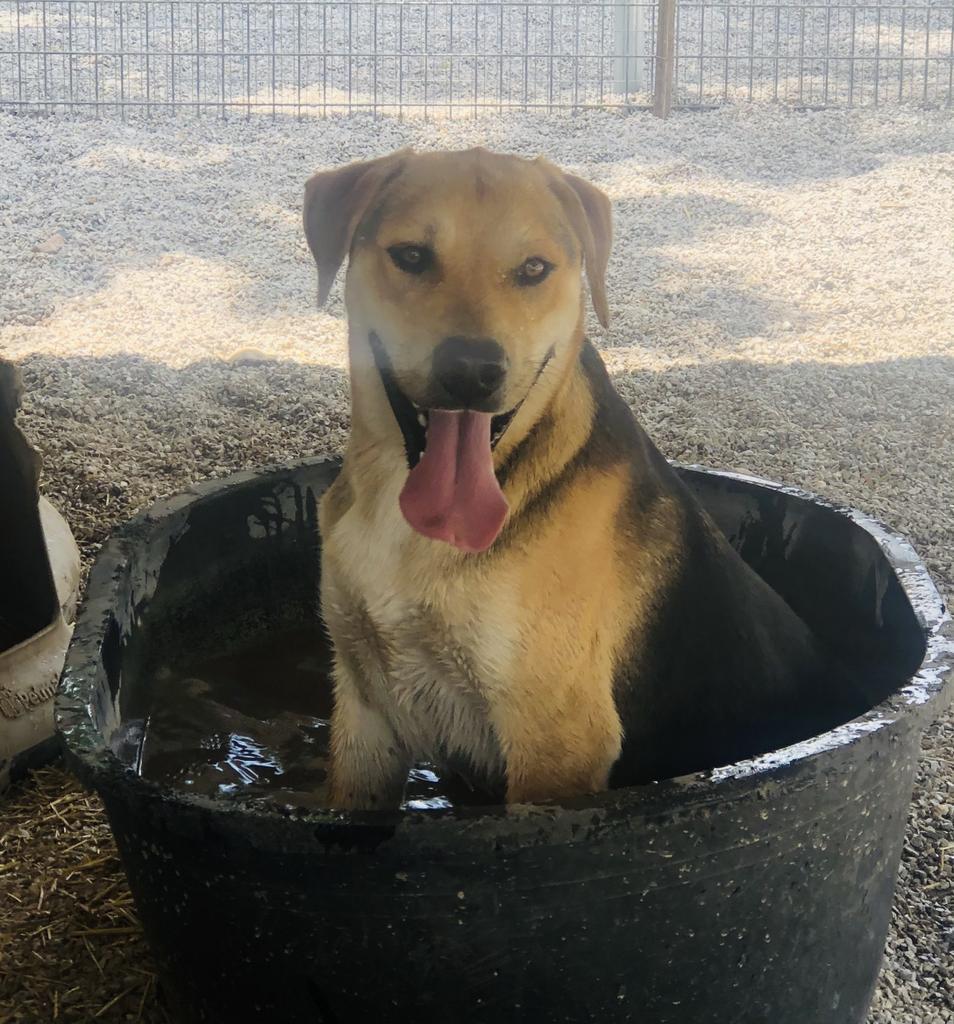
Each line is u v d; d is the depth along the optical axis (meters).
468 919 0.93
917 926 1.23
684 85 4.09
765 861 0.96
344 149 3.56
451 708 1.12
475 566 1.04
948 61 4.22
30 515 1.39
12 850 1.30
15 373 1.36
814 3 4.64
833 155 3.56
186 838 0.94
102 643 1.13
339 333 2.50
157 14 4.53
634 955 0.96
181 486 1.95
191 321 2.53
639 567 1.09
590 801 0.91
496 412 1.00
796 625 1.21
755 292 2.65
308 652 1.43
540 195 1.05
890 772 1.00
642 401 2.20
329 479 1.43
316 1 4.61
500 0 4.59
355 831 0.90
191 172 3.38
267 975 0.98
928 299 2.65
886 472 2.03
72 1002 1.14
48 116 3.80
